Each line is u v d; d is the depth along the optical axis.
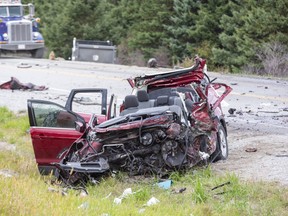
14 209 15.29
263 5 84.62
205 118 23.88
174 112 22.75
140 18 116.94
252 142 28.55
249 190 19.81
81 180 23.05
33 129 24.48
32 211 15.41
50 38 122.00
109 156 23.05
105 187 22.50
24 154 30.50
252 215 17.97
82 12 118.31
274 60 70.94
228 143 29.09
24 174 24.44
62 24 118.38
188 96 25.88
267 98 42.84
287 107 39.19
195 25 97.75
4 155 29.08
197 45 97.50
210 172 22.59
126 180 23.06
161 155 22.75
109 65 69.56
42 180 22.59
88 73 59.94
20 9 82.38
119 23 121.88
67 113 24.33
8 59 78.75
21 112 41.34
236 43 85.38
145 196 20.67
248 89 47.44
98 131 22.73
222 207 18.59
